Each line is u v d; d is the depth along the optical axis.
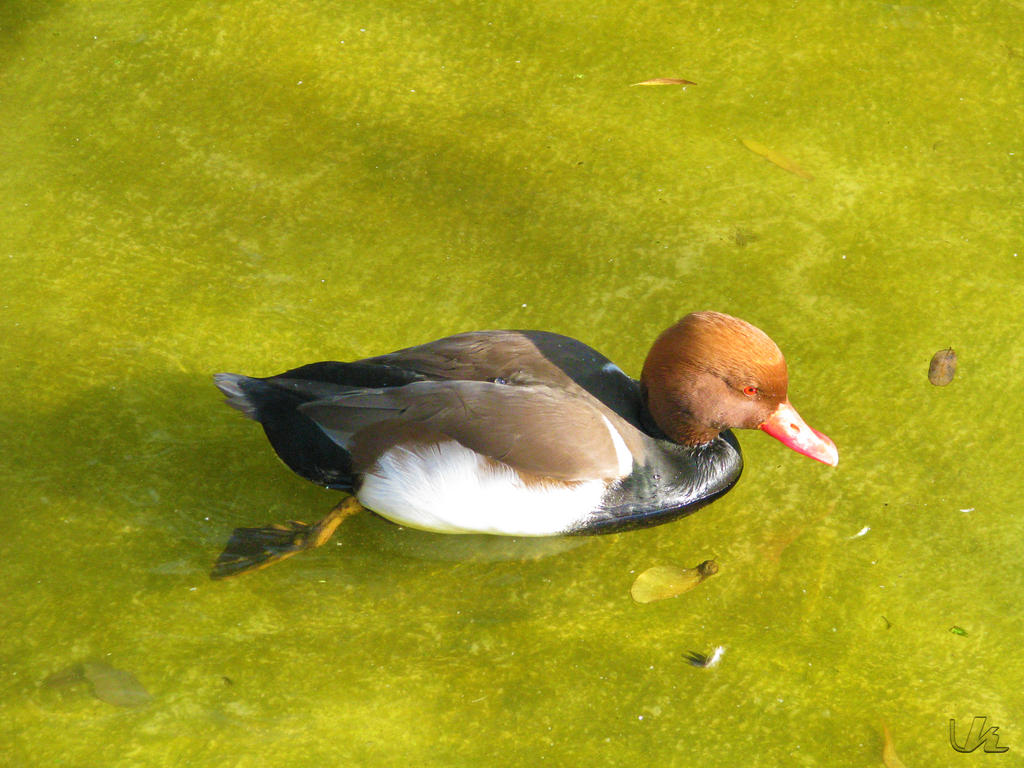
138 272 9.22
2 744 6.34
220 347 8.72
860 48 11.59
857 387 8.73
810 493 8.15
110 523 7.60
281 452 7.50
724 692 6.92
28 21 11.23
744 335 7.45
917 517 7.95
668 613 7.40
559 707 6.79
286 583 7.43
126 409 8.27
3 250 9.27
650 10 11.90
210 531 7.66
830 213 10.05
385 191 10.02
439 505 7.40
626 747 6.59
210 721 6.56
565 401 7.34
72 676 6.73
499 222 9.84
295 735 6.53
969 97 11.15
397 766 6.41
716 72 11.27
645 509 7.74
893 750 6.61
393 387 7.29
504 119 10.70
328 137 10.43
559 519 7.55
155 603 7.20
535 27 11.62
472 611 7.35
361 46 11.28
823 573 7.63
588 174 10.27
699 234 9.83
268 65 11.02
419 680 6.89
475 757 6.49
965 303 9.34
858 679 7.00
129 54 11.00
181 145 10.25
